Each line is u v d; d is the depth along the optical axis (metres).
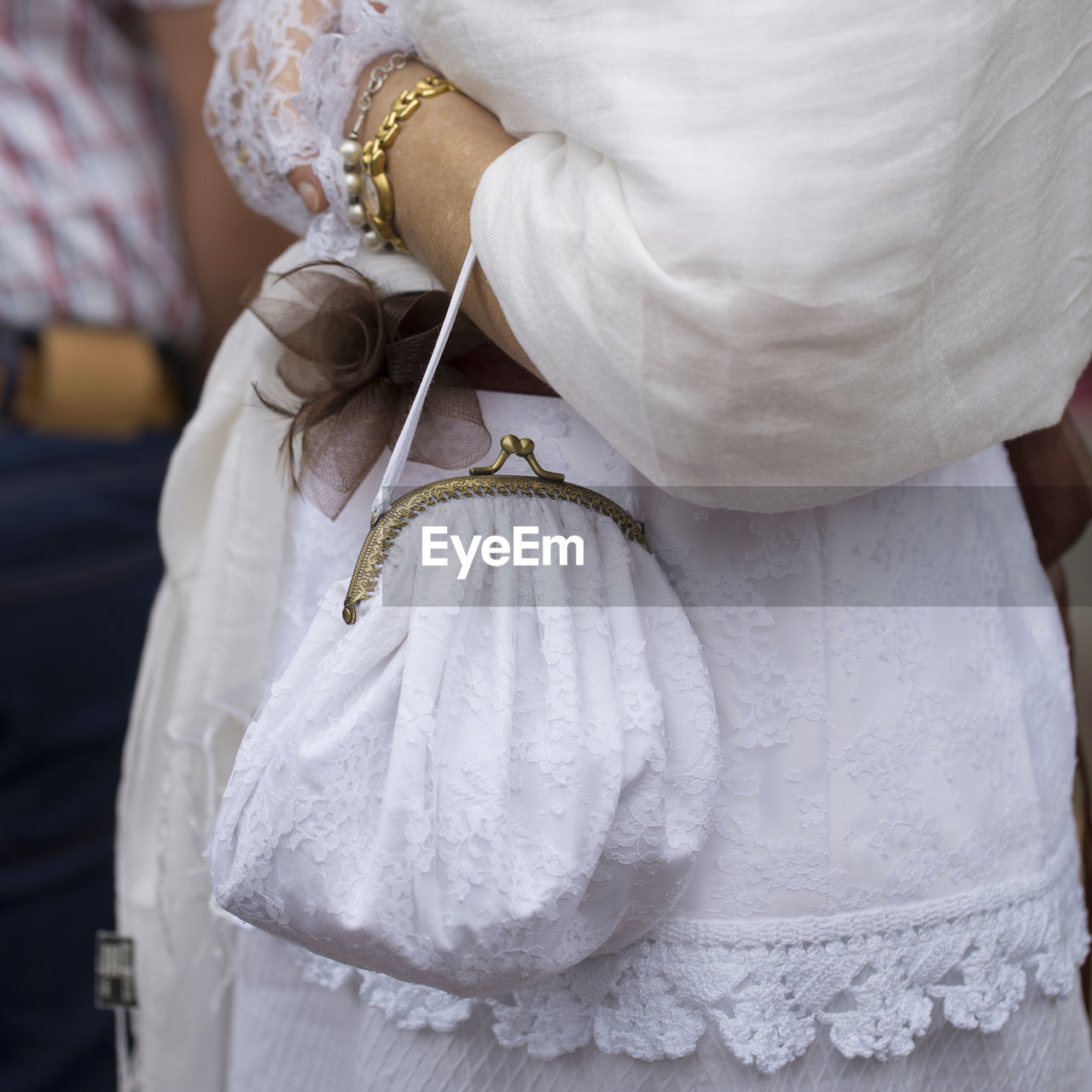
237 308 1.53
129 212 1.50
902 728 0.74
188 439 0.96
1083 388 2.90
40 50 1.45
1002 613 0.84
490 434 0.75
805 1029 0.72
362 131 0.76
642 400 0.59
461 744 0.66
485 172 0.66
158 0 1.38
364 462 0.76
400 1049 0.77
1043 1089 0.81
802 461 0.61
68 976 1.66
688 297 0.55
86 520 1.54
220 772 0.97
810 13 0.55
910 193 0.56
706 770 0.68
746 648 0.72
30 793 1.60
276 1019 0.87
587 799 0.64
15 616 1.53
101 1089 1.67
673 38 0.57
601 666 0.67
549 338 0.61
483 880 0.63
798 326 0.56
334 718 0.66
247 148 0.86
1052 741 0.85
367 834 0.66
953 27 0.56
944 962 0.75
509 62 0.64
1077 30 0.64
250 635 0.91
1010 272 0.63
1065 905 0.84
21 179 1.42
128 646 1.64
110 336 1.53
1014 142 0.61
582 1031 0.73
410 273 0.80
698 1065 0.72
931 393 0.61
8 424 1.52
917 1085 0.76
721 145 0.56
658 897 0.68
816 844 0.72
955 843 0.76
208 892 0.97
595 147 0.59
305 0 0.83
